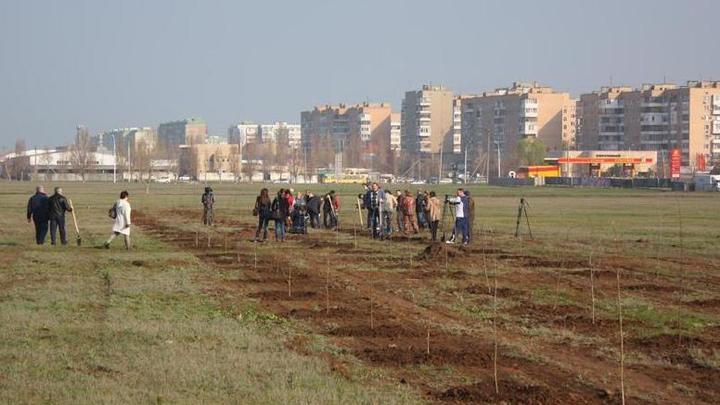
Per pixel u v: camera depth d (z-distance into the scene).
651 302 22.88
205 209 55.66
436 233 44.25
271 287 25.58
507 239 44.09
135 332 17.78
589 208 77.62
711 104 184.00
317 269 30.44
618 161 163.00
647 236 45.78
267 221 42.66
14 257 33.34
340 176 185.38
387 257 34.62
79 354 15.70
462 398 13.18
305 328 18.86
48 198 39.00
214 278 27.52
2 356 15.43
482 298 23.44
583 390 13.94
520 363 15.65
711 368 15.49
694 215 65.75
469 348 16.86
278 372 14.60
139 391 13.22
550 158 179.00
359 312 20.97
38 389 13.20
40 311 20.36
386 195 45.41
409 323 19.61
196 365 14.95
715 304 22.48
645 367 15.55
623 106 197.50
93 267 30.17
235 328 18.50
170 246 39.47
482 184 171.12
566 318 20.19
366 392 13.38
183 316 19.95
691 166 176.62
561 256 35.09
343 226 55.22
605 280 27.48
